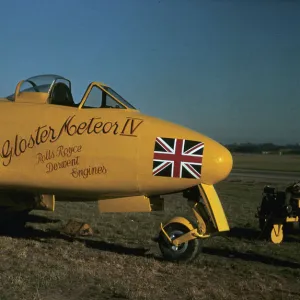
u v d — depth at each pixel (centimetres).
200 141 752
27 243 847
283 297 582
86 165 772
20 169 798
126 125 776
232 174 4259
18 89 873
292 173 4528
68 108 823
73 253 784
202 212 766
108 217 1284
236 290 607
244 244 966
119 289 570
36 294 537
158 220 1255
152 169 750
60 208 1455
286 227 1108
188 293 569
